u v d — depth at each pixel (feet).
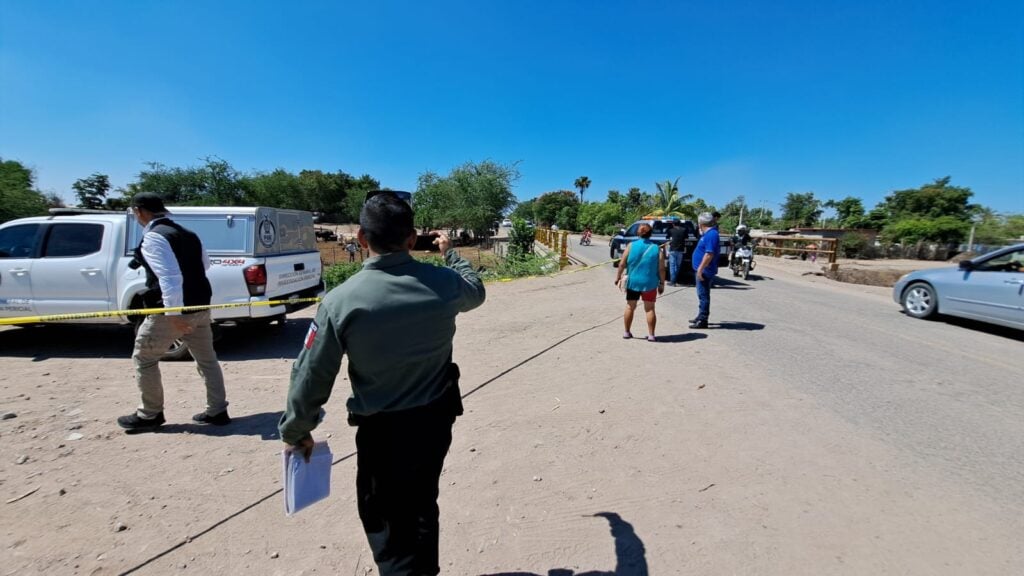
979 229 117.29
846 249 118.83
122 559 8.16
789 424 13.10
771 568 7.80
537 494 10.03
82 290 20.03
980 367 18.15
